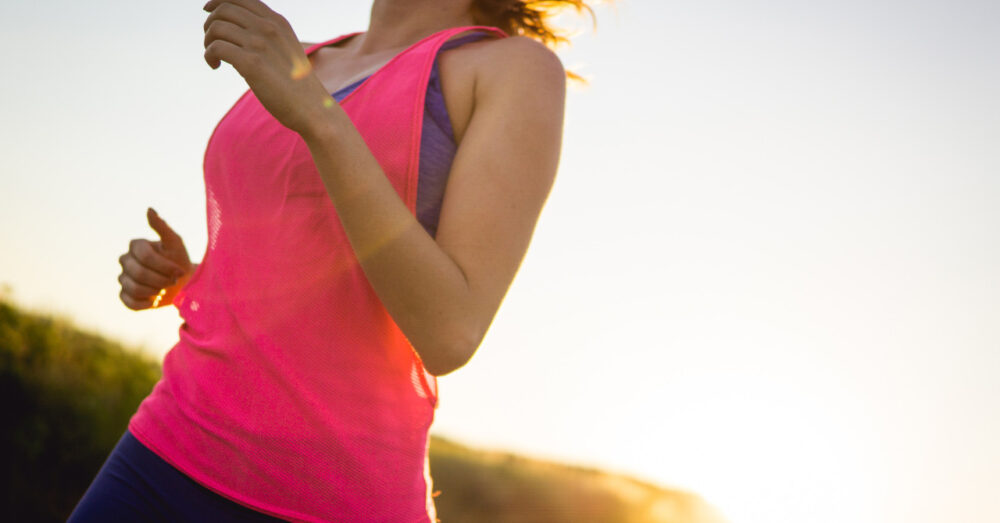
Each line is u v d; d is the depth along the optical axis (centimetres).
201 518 107
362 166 85
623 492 1455
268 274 107
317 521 103
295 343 104
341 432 103
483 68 107
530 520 1142
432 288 89
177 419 112
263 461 104
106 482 116
